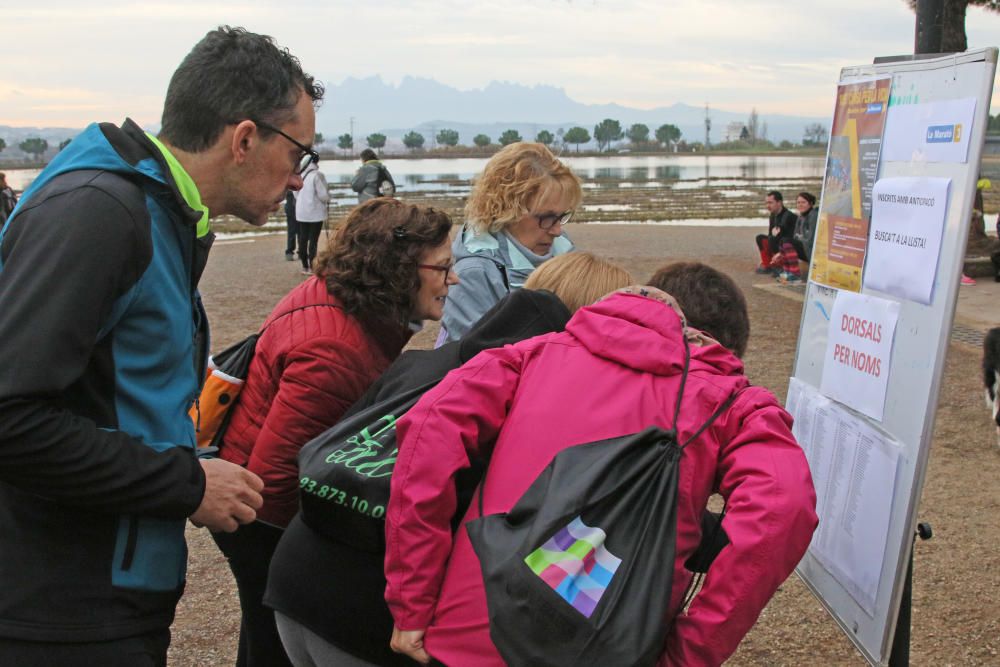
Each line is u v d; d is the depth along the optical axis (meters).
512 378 2.07
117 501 1.74
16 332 1.62
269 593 2.24
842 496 2.88
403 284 2.56
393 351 2.68
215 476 1.90
